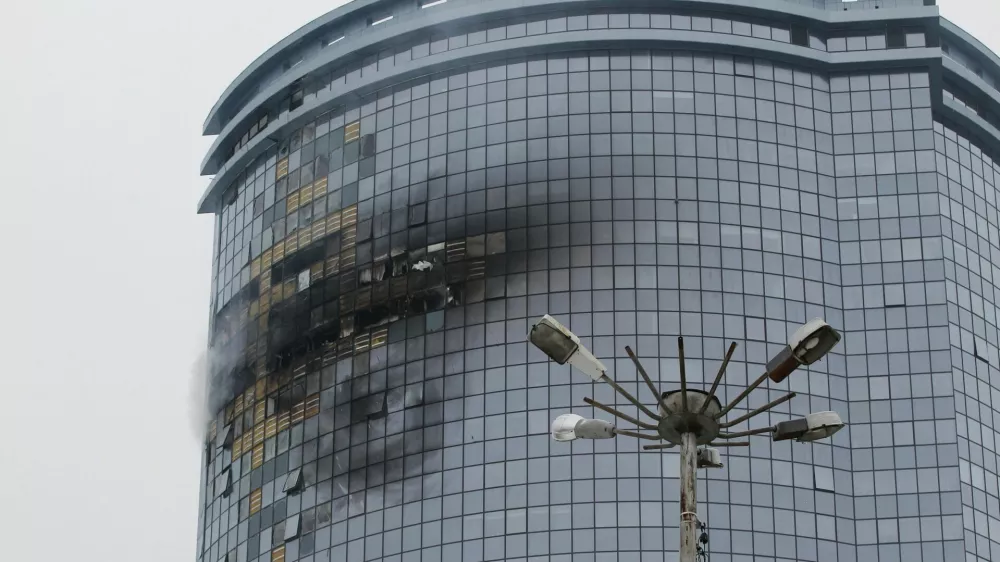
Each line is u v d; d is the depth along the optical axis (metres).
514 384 120.38
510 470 117.88
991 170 135.50
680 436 31.28
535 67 128.88
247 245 141.00
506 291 123.19
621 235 122.75
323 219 133.88
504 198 125.62
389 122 132.38
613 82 127.56
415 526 119.31
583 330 120.38
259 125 143.25
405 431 122.88
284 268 135.75
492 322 122.62
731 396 119.00
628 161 125.00
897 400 123.06
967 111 133.75
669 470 116.50
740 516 115.88
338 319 130.25
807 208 126.44
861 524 119.19
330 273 132.12
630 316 120.50
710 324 120.75
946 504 119.69
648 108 126.69
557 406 119.12
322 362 130.12
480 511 117.50
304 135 137.75
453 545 117.25
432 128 130.25
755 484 117.19
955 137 133.62
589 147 125.56
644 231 122.88
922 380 123.56
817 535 117.00
